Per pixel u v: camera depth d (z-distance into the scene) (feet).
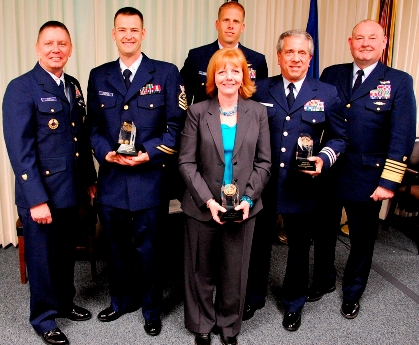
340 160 7.48
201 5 10.17
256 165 6.38
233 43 8.39
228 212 5.96
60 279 7.23
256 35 10.80
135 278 8.78
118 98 6.66
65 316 7.54
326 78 7.88
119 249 7.22
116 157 6.46
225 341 6.91
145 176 6.75
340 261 10.13
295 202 6.79
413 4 11.39
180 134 6.72
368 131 7.25
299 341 7.13
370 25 7.07
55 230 6.77
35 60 9.53
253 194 6.17
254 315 7.84
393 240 11.46
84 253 8.89
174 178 7.43
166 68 6.81
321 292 8.39
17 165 6.14
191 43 10.35
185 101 6.95
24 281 8.73
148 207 6.78
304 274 7.32
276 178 6.79
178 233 9.78
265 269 7.54
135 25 6.44
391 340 7.21
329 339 7.20
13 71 9.45
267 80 7.02
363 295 8.60
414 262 10.19
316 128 6.73
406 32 11.57
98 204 7.08
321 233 8.05
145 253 7.05
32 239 6.61
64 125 6.54
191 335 7.26
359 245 7.73
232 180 6.19
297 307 7.46
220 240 6.58
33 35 9.38
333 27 11.35
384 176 7.14
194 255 6.62
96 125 6.90
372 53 7.14
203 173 6.35
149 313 7.25
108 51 9.83
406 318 7.86
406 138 7.07
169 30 10.07
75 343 6.96
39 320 6.98
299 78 6.69
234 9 8.11
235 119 6.30
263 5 10.57
